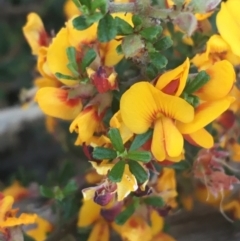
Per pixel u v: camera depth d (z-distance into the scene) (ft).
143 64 0.50
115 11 0.49
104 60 0.52
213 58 0.51
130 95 0.48
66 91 0.52
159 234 0.60
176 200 0.62
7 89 0.88
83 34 0.52
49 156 0.90
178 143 0.48
